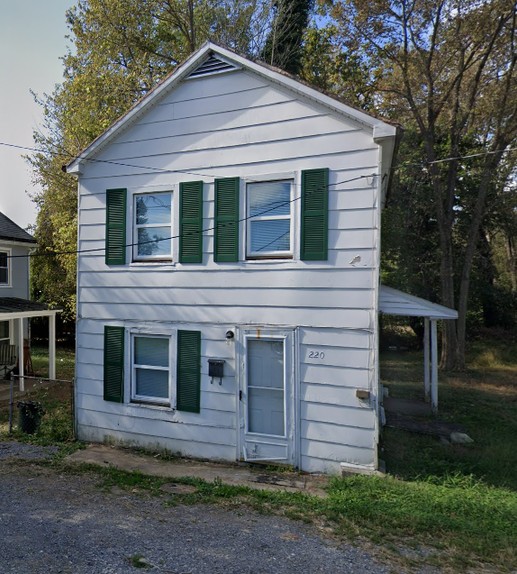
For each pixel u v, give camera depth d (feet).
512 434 28.12
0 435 26.32
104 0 50.72
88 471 20.30
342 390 20.36
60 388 41.42
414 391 40.14
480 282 74.18
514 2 45.34
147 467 21.40
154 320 24.41
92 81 51.39
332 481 18.42
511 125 52.21
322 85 61.67
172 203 24.31
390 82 58.59
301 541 13.17
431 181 60.64
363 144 20.34
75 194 55.21
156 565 11.53
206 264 23.36
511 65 49.83
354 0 49.78
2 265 49.57
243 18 57.57
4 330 48.01
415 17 49.88
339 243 20.66
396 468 21.18
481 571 11.61
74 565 11.46
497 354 62.34
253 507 15.99
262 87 22.34
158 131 24.61
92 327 26.03
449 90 52.16
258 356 22.30
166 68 55.47
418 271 67.97
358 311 20.22
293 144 21.63
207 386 23.08
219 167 23.20
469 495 17.16
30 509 15.49
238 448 22.21
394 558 12.17
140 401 24.73
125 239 25.21
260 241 22.50
